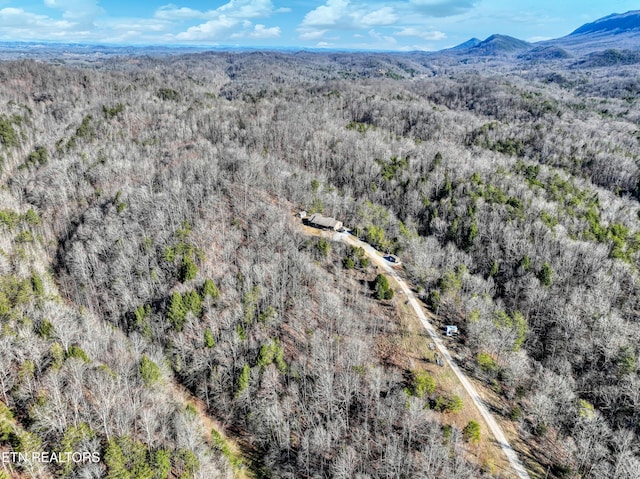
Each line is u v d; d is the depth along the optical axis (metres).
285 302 76.12
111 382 50.72
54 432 44.41
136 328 70.94
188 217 95.31
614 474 48.53
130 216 97.12
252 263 82.50
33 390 48.69
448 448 50.59
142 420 48.00
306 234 97.81
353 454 51.56
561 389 61.41
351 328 71.62
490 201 115.62
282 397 60.09
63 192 113.69
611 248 100.19
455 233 106.06
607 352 67.88
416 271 86.12
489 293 87.56
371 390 59.44
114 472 40.75
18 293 67.69
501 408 59.25
